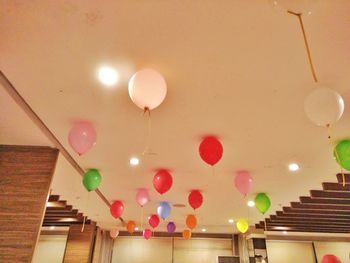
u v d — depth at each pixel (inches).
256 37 67.2
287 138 113.0
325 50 70.3
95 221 294.0
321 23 63.2
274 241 363.6
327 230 312.0
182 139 116.2
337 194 179.8
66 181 168.9
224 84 83.0
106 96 89.7
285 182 163.2
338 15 61.3
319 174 150.0
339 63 74.1
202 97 89.0
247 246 321.7
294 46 69.5
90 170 140.2
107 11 61.8
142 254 351.6
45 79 82.7
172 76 80.0
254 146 120.4
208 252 351.3
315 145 118.0
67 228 331.6
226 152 126.6
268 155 128.8
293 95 86.9
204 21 63.6
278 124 103.1
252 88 84.4
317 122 66.2
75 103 93.8
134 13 62.0
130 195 193.0
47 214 259.4
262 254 301.1
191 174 153.7
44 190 119.6
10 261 108.6
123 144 121.7
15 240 111.9
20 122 106.0
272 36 66.8
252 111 95.7
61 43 70.0
